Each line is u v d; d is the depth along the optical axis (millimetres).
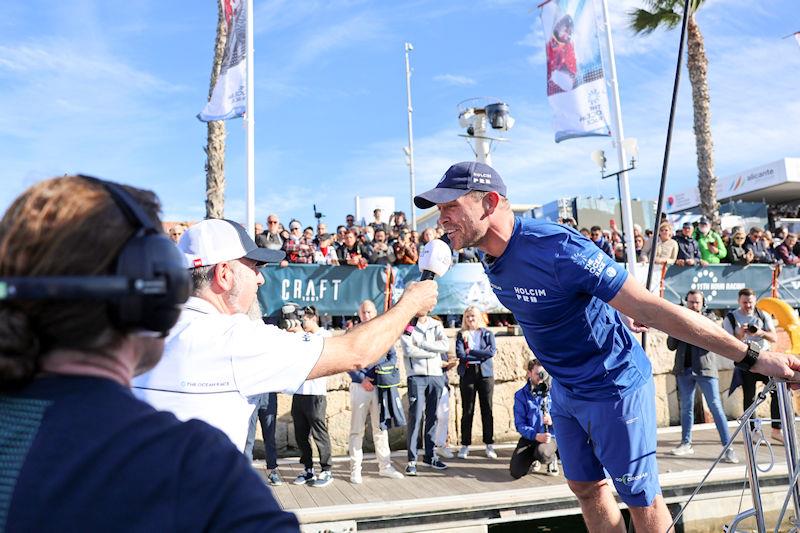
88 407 660
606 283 2176
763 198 20656
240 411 1384
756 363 2074
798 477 2135
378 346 1532
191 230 1603
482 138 12750
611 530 2805
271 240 8492
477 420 7863
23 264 663
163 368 1333
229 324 1416
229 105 7754
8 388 666
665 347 8742
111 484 611
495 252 2418
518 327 8422
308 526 4852
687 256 10023
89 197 701
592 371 2537
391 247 8844
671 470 5938
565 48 8727
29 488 606
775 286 10188
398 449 7695
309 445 6020
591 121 8477
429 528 5059
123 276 667
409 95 21578
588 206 17094
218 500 640
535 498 5277
